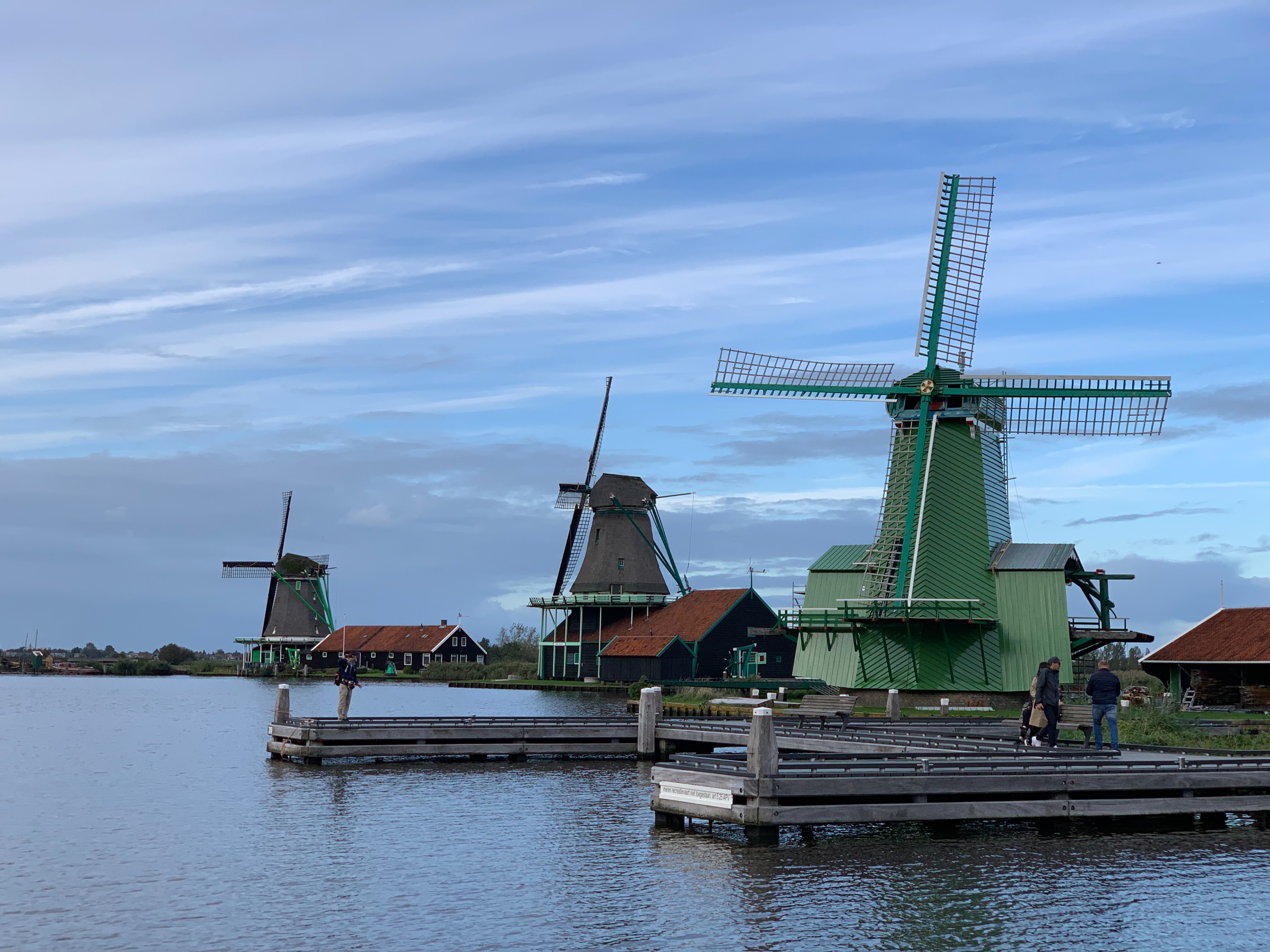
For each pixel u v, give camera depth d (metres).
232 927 17.06
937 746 27.44
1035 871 20.02
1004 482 51.53
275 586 139.38
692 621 87.25
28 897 18.70
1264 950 16.06
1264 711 44.72
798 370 52.44
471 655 133.50
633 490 98.00
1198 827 23.94
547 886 19.27
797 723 34.66
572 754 37.44
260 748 41.22
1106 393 49.66
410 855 21.64
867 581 49.91
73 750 40.81
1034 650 48.12
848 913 17.56
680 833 23.45
